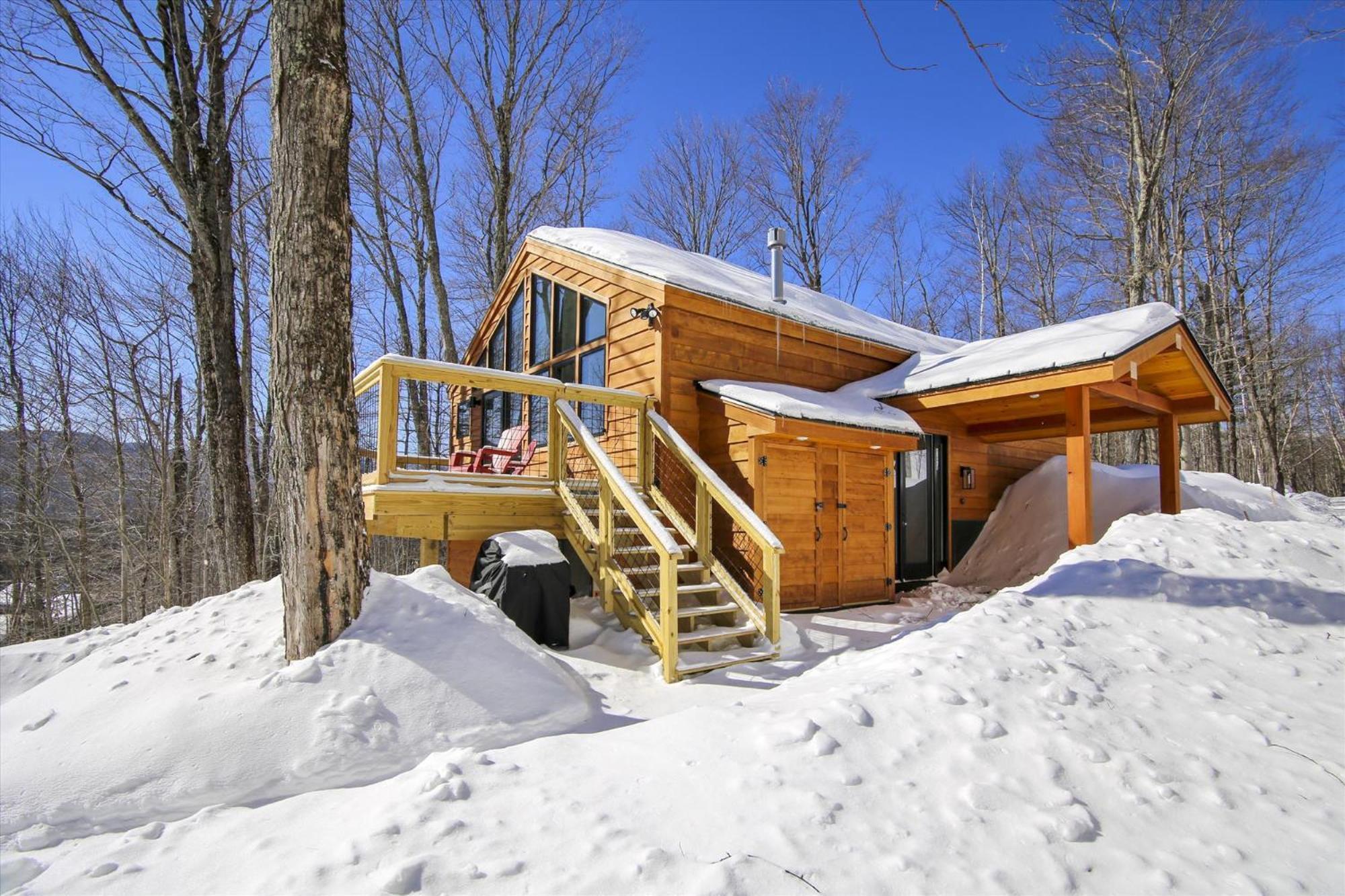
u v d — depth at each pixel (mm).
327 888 1912
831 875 1998
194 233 7969
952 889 1975
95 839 2457
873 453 8078
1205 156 17703
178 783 2785
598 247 8203
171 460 14000
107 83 7133
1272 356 19234
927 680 3270
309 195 3797
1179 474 9102
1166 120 15359
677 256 9562
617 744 2924
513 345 10609
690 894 1876
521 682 3863
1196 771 2713
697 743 2844
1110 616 4371
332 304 3854
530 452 8555
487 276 19453
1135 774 2652
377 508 5391
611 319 8086
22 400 14320
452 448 12000
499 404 10789
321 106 3834
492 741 3371
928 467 9859
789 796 2385
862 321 11234
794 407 6566
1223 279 19625
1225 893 2020
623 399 6773
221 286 7781
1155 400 8125
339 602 3779
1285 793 2602
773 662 5145
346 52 3996
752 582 6500
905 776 2543
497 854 2059
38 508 13969
